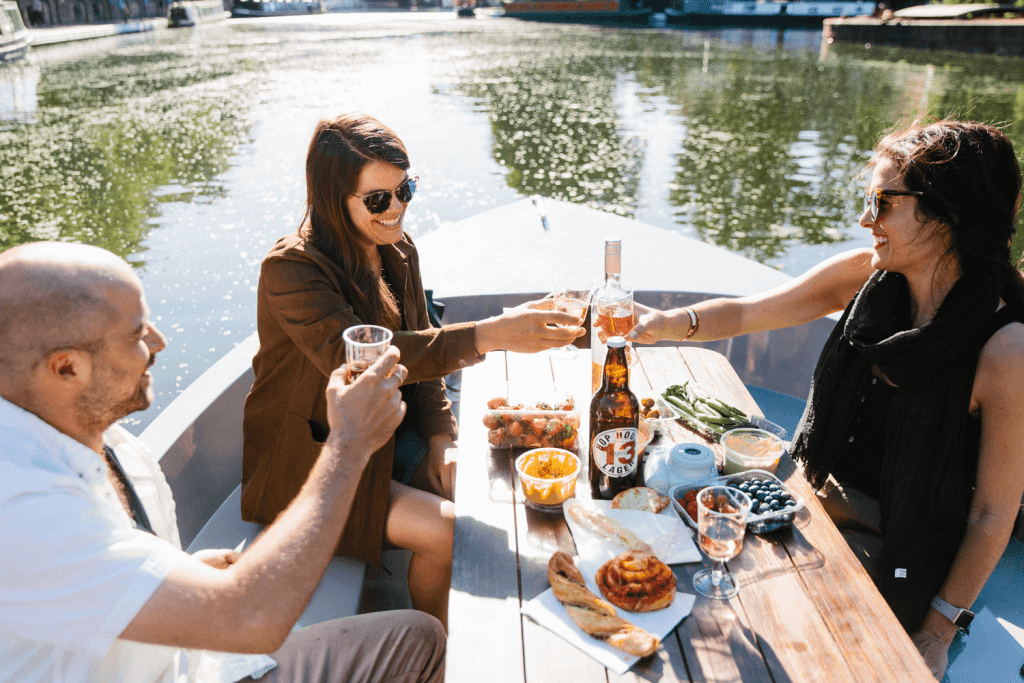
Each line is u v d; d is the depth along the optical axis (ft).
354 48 106.83
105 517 3.09
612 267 5.31
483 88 65.05
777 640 3.72
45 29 141.28
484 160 39.22
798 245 27.40
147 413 14.29
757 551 4.36
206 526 6.55
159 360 16.53
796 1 152.66
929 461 5.20
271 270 5.46
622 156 40.86
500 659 3.65
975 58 85.97
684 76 73.20
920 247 5.17
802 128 47.98
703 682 3.49
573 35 131.23
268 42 118.83
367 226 5.75
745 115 52.39
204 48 107.96
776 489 4.68
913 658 3.61
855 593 4.02
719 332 6.45
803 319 6.53
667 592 3.90
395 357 3.63
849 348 5.82
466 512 4.77
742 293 9.97
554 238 12.15
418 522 5.66
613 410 4.58
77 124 47.55
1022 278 5.09
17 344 3.03
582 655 3.66
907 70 76.02
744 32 137.28
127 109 53.31
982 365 4.99
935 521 5.24
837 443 5.90
